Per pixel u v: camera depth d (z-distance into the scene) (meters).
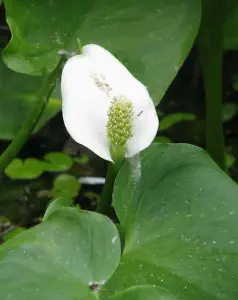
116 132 0.35
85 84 0.36
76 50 0.44
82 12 0.44
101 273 0.33
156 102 0.44
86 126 0.35
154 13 0.45
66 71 0.36
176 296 0.34
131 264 0.35
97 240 0.34
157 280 0.35
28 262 0.33
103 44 0.44
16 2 0.41
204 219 0.36
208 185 0.37
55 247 0.34
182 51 0.44
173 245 0.36
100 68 0.37
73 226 0.34
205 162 0.38
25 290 0.32
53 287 0.33
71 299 0.32
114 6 0.44
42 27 0.43
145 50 0.44
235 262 0.35
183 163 0.38
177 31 0.45
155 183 0.37
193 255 0.35
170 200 0.37
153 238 0.36
